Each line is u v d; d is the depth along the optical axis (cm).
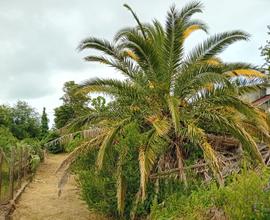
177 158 1245
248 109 1224
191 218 846
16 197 1545
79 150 1289
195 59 1301
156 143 1186
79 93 1343
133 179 1210
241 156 1242
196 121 1285
